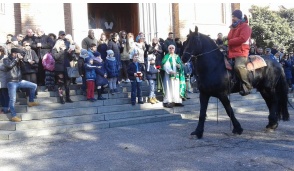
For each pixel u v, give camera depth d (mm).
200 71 8797
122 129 10586
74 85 12766
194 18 19859
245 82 8945
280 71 9555
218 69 8766
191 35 8695
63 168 6891
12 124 10070
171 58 12797
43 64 11898
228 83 8898
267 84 9445
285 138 8758
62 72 11539
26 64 11312
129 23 19375
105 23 18828
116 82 13008
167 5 18844
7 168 6996
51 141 9234
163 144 8445
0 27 14773
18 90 12000
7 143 9141
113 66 12602
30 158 7656
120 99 12562
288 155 7188
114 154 7727
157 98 13688
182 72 13031
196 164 6793
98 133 10078
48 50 12531
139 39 14273
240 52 8875
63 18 16219
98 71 11969
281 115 9656
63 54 11578
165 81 12922
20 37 12523
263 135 9148
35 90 11125
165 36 18797
